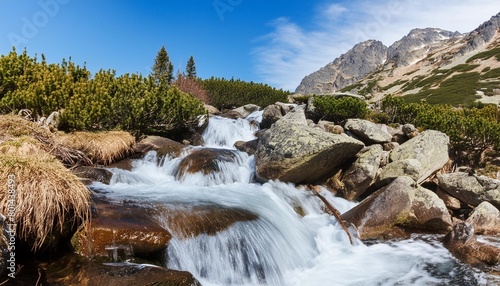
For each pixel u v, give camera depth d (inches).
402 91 2559.1
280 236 294.7
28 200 203.6
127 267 204.5
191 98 684.1
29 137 359.6
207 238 257.0
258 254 265.7
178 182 423.5
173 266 238.2
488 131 541.6
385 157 472.4
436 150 465.4
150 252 230.7
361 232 354.6
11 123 383.9
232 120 734.5
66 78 527.2
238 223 282.2
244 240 269.0
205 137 669.3
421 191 378.9
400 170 417.7
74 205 223.1
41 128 402.3
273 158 432.5
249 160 487.5
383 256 310.8
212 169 432.5
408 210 363.9
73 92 502.6
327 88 5895.7
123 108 517.3
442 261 294.5
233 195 364.8
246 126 735.1
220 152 480.7
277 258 273.7
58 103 480.4
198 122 645.9
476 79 2171.5
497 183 394.0
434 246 326.6
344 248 326.6
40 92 466.9
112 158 450.0
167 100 559.8
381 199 374.3
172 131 611.8
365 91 2979.8
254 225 288.4
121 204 278.7
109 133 474.6
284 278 265.3
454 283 256.8
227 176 441.4
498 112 745.6
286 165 419.8
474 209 381.4
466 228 319.9
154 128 572.4
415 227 363.9
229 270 250.8
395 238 349.1
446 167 541.0
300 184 443.5
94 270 201.2
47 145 382.9
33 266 203.5
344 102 658.2
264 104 1159.6
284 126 470.9
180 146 498.3
